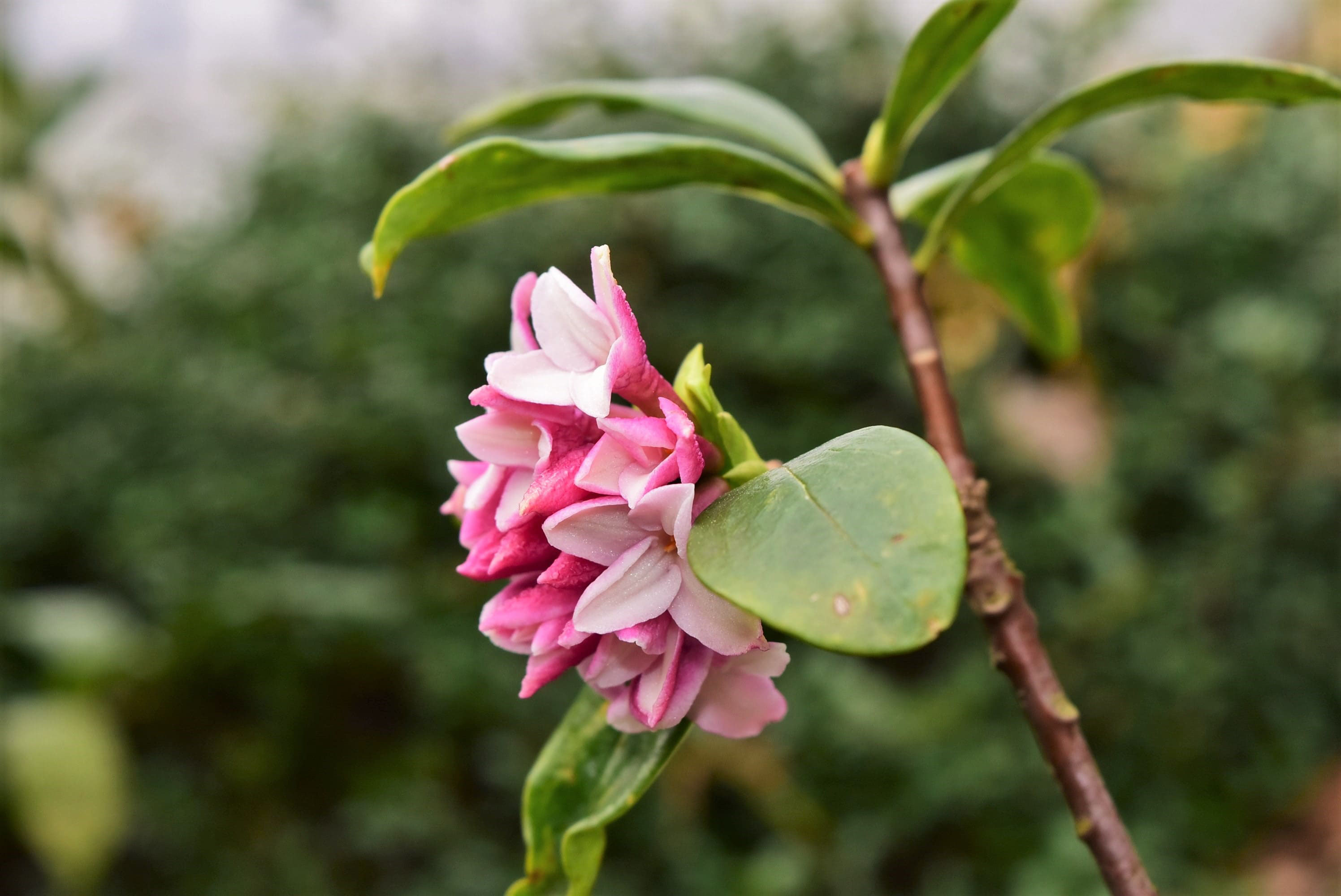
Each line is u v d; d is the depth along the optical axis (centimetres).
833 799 77
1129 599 87
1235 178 108
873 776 77
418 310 88
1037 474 97
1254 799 85
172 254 99
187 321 93
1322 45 122
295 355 88
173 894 72
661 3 105
